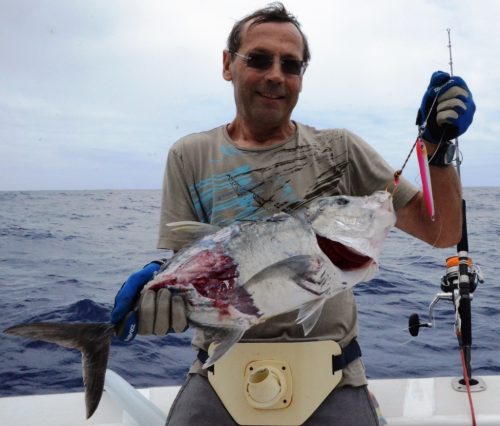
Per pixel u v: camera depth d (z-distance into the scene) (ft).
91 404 6.82
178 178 8.96
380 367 14.85
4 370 15.14
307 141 8.59
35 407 10.82
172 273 7.04
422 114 7.36
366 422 7.95
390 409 10.35
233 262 6.93
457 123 7.02
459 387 10.98
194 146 8.93
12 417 10.44
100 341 6.98
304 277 6.75
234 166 8.61
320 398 7.93
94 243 47.70
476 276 10.82
